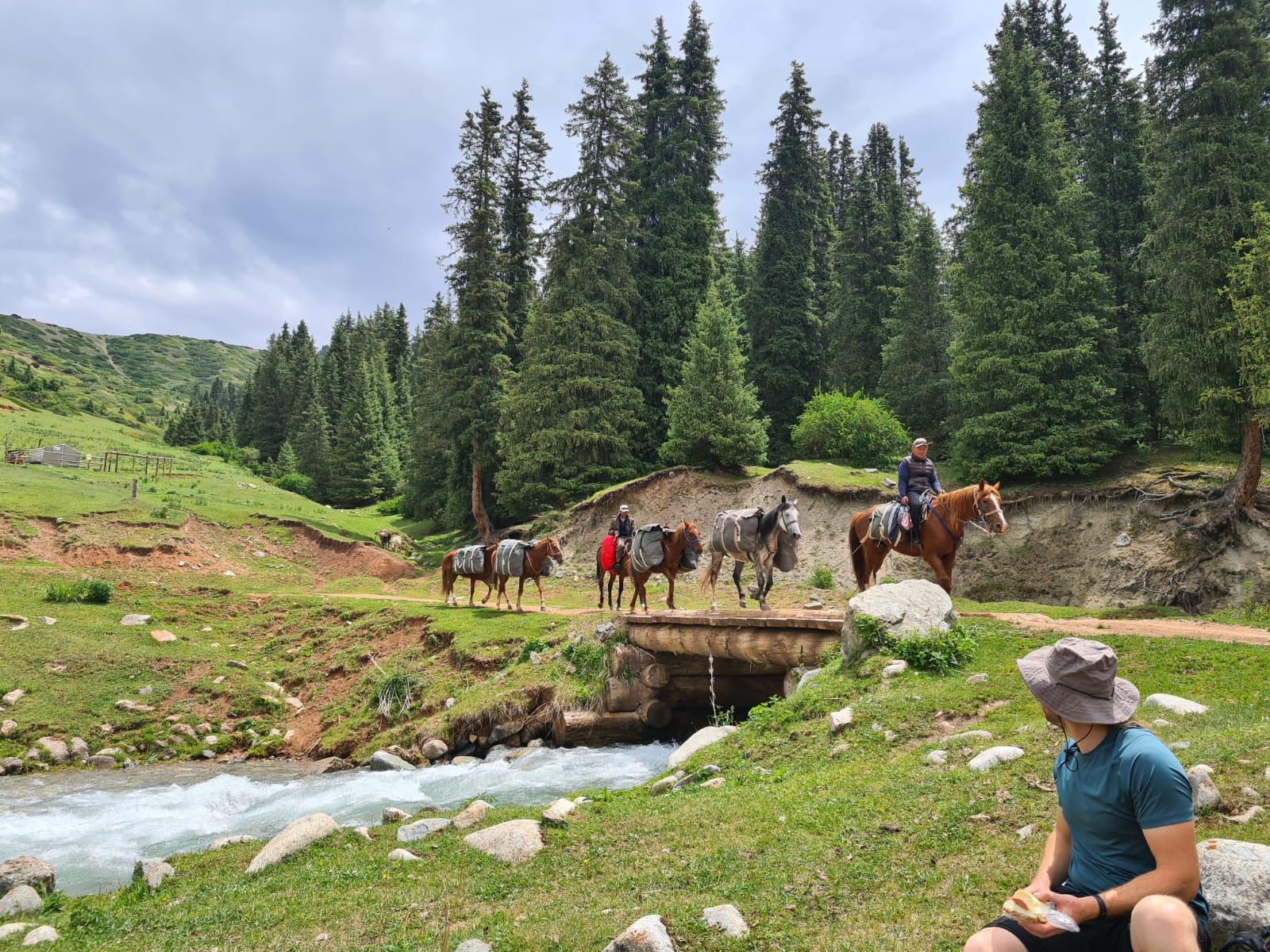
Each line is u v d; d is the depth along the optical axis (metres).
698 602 28.50
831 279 54.97
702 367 41.25
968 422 32.75
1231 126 26.50
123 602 29.22
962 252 37.31
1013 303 32.22
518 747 18.05
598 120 45.59
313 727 21.77
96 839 12.74
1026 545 29.08
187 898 7.96
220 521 43.19
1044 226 32.38
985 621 13.81
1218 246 26.09
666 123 50.88
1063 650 3.60
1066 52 44.66
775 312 49.28
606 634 19.56
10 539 33.44
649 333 47.38
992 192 33.81
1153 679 10.09
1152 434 34.38
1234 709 8.42
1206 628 14.66
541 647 21.31
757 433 40.56
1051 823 6.05
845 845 6.49
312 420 85.56
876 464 38.28
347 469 79.12
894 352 42.88
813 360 51.06
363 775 16.83
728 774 10.30
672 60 51.16
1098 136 36.84
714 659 17.92
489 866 7.45
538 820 8.65
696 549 19.72
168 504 43.16
